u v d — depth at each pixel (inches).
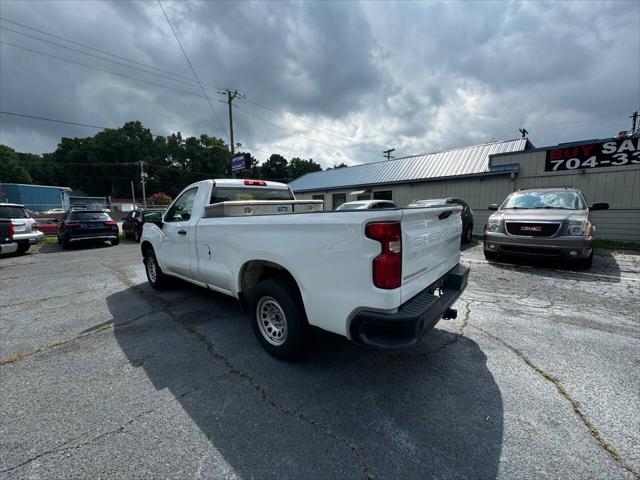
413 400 87.1
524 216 250.4
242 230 115.6
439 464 65.2
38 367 108.3
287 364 108.3
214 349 120.6
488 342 121.4
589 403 84.2
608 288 191.5
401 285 80.7
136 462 66.8
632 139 370.3
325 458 67.2
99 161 2628.0
